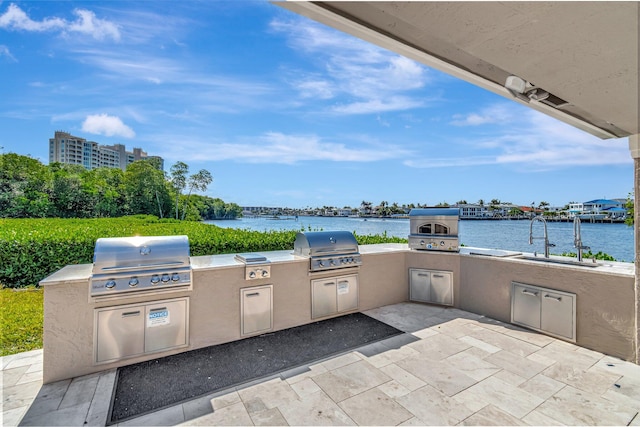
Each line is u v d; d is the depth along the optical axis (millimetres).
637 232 3051
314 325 4070
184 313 3264
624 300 3129
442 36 1530
